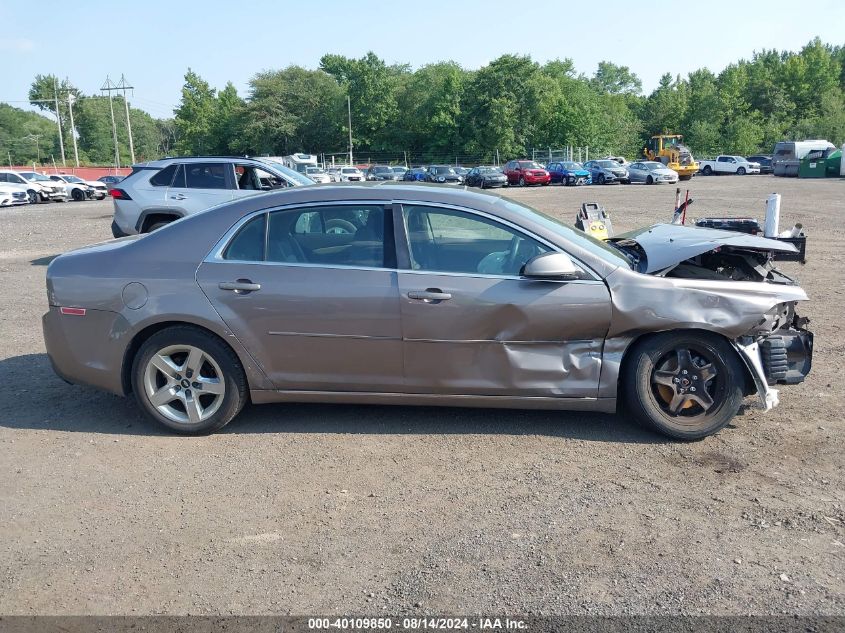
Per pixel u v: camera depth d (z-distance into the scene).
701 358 4.36
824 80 89.44
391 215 4.41
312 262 4.40
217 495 3.76
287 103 84.88
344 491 3.79
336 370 4.40
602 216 8.59
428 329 4.27
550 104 74.25
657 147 51.47
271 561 3.15
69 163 116.75
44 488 3.85
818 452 4.21
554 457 4.18
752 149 81.81
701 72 92.88
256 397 4.51
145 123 130.38
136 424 4.75
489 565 3.10
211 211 4.61
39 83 120.50
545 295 4.21
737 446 4.31
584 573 3.04
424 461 4.14
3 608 2.84
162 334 4.44
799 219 17.59
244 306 4.36
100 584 3.00
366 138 85.12
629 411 4.43
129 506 3.66
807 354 4.55
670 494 3.72
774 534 3.32
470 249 4.38
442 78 81.69
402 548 3.24
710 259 5.00
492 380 4.32
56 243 15.62
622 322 4.21
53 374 5.85
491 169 46.19
